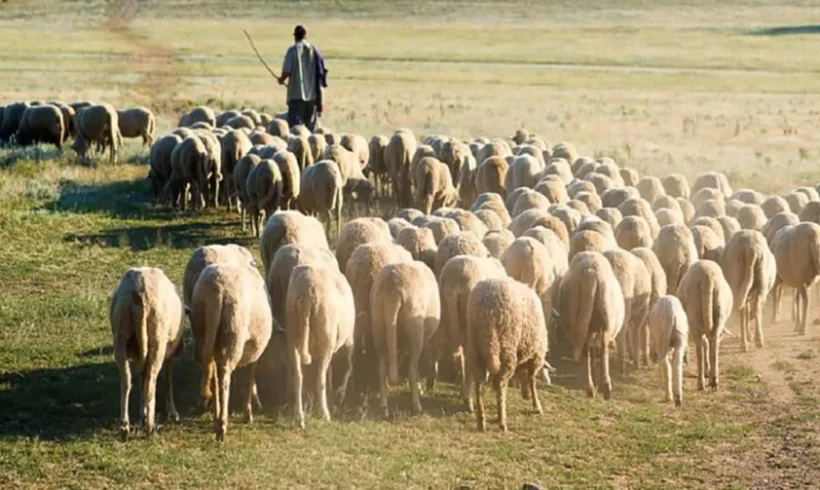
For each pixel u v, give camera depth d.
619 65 89.56
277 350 16.95
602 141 47.94
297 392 15.78
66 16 123.38
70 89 63.94
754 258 20.28
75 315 21.14
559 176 28.16
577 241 20.27
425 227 21.16
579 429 16.33
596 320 17.52
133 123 42.38
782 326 22.61
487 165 30.12
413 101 62.88
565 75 81.06
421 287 16.64
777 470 14.80
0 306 21.47
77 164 38.28
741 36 112.88
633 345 19.45
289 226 19.80
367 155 34.66
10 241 27.28
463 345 17.27
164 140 32.62
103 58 85.81
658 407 17.53
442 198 29.89
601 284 17.42
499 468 14.59
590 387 17.80
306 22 124.62
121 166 38.44
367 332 17.59
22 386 17.16
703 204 25.55
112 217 30.67
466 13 133.38
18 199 31.67
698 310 18.33
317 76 38.44
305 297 15.67
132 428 15.45
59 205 31.59
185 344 19.50
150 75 74.81
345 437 15.47
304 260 17.42
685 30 119.06
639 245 21.77
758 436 16.16
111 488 13.57
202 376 16.27
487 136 49.03
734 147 47.06
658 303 18.08
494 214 23.23
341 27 120.44
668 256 20.53
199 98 61.91
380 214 31.39
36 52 88.69
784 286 24.31
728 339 21.55
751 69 86.94
